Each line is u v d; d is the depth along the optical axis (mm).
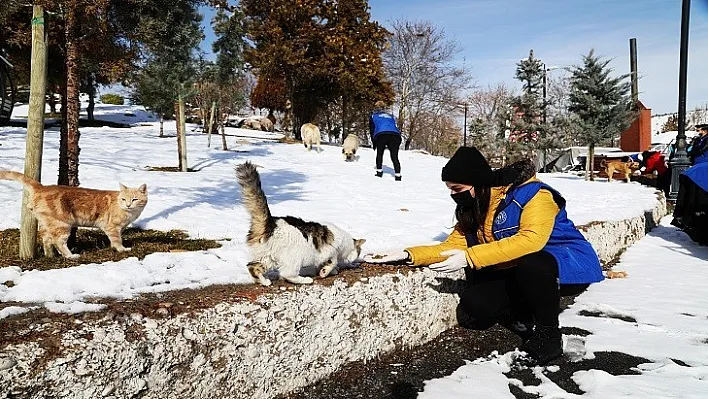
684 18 11148
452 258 3568
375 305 3561
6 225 5004
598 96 15180
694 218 7410
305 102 25219
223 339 2688
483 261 3521
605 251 6473
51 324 2326
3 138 12297
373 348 3553
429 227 6457
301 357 3084
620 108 14867
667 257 6812
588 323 4203
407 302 3793
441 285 4105
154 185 8023
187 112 27344
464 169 3631
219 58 14570
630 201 9422
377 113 12102
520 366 3467
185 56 10680
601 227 6324
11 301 2713
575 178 16297
